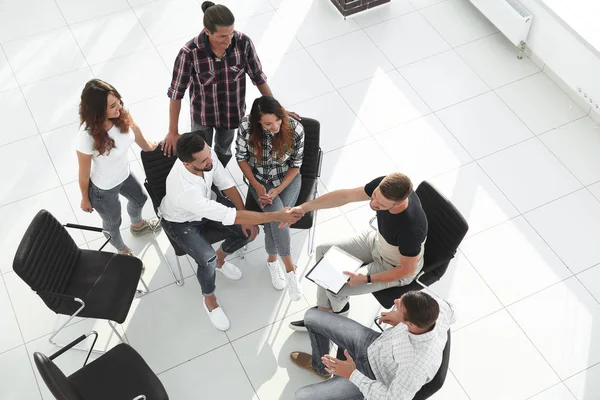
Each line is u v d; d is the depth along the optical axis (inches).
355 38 211.5
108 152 134.3
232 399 141.0
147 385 122.5
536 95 197.0
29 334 150.1
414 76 201.6
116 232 155.5
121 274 138.8
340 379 126.3
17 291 156.6
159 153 145.0
